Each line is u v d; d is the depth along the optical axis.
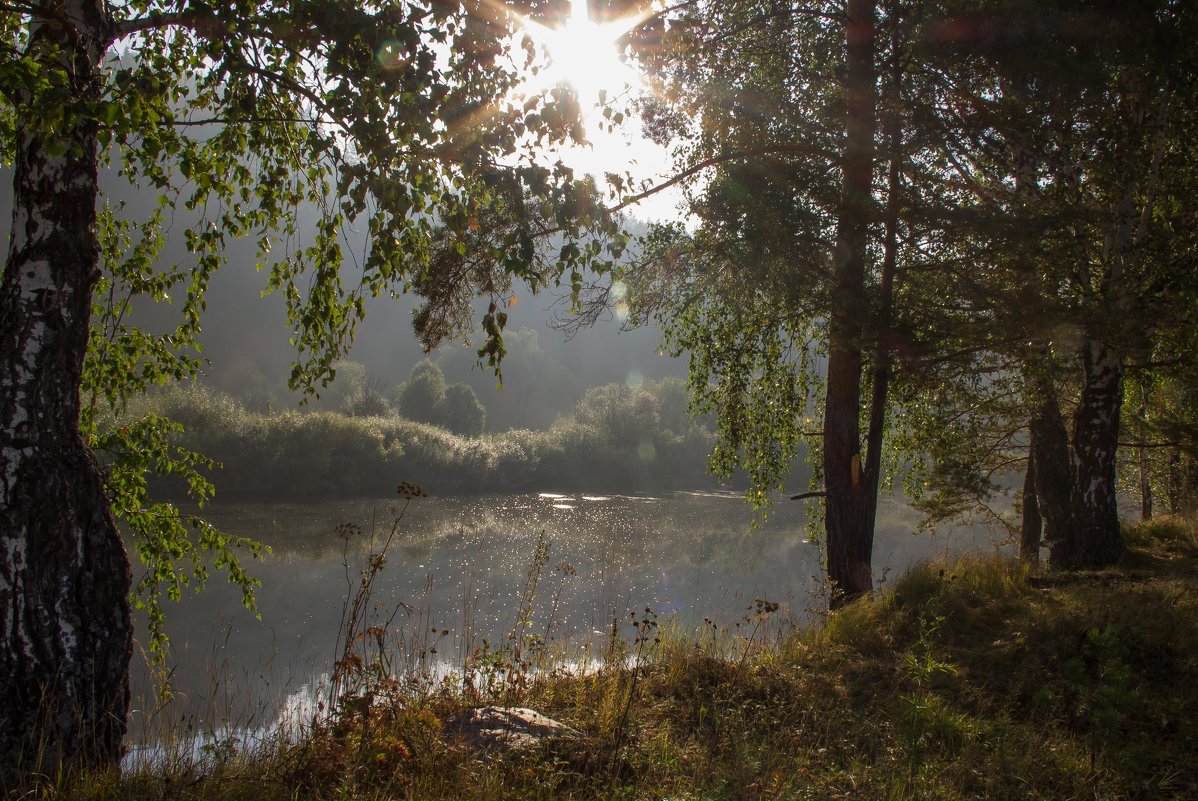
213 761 4.11
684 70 8.44
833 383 9.13
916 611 7.17
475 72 4.54
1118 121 7.91
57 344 3.87
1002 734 4.73
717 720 5.12
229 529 24.17
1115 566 9.37
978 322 7.72
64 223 3.88
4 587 3.66
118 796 3.46
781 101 8.83
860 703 5.54
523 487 43.91
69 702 3.72
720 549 21.88
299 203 5.73
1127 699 4.76
